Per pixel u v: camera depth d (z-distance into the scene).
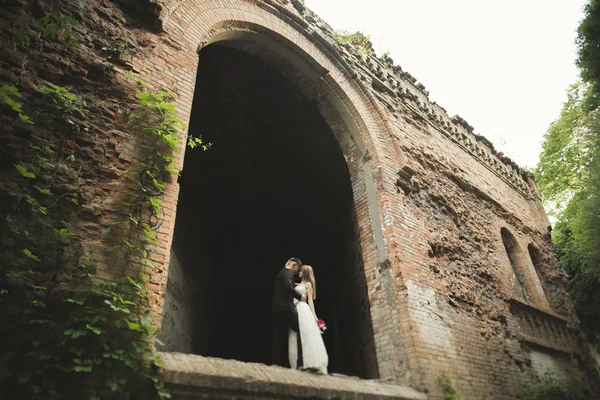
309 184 12.53
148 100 4.80
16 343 3.04
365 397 4.89
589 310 15.48
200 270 11.62
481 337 7.71
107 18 5.28
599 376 11.14
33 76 4.17
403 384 5.92
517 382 7.72
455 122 12.76
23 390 2.89
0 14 4.13
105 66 4.86
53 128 4.10
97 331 3.23
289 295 5.44
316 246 13.73
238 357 12.72
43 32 4.37
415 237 7.80
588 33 13.66
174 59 5.82
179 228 10.61
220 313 12.59
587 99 16.00
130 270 3.94
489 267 9.56
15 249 3.34
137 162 4.57
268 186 12.83
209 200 12.54
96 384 3.18
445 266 8.22
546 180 22.72
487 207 11.52
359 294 9.35
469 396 6.36
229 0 7.61
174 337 8.68
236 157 11.87
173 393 3.44
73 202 3.86
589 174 15.07
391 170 8.51
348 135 9.15
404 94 10.70
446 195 9.76
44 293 3.34
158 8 5.76
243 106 10.70
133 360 3.35
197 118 10.60
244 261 14.11
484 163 12.83
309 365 4.82
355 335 9.52
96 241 3.88
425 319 6.68
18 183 3.61
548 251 13.81
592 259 14.12
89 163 4.23
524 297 11.20
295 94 10.16
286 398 4.14
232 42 8.03
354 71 9.42
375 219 7.82
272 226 13.95
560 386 8.41
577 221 14.88
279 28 8.40
